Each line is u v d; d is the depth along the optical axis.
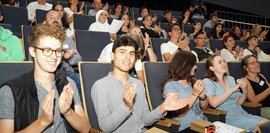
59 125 1.28
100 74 1.84
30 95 1.18
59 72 1.30
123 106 1.50
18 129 1.14
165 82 2.04
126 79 1.73
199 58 3.69
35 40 1.19
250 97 2.61
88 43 3.27
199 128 1.68
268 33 7.24
